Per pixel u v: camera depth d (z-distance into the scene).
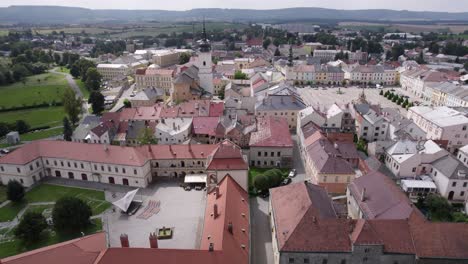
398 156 102.94
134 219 84.88
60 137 145.88
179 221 83.69
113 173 100.94
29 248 75.94
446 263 59.06
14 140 139.62
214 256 56.03
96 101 177.00
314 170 95.12
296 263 60.47
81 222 79.81
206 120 134.00
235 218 69.06
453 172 90.00
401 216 64.94
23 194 94.12
